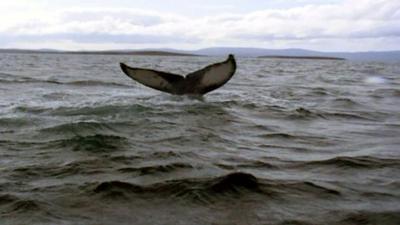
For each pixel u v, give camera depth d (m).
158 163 7.19
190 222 4.89
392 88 25.61
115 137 9.09
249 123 11.70
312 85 27.23
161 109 12.91
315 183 6.32
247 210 5.25
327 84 28.81
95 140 8.73
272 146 9.05
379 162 7.64
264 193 5.84
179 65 71.12
